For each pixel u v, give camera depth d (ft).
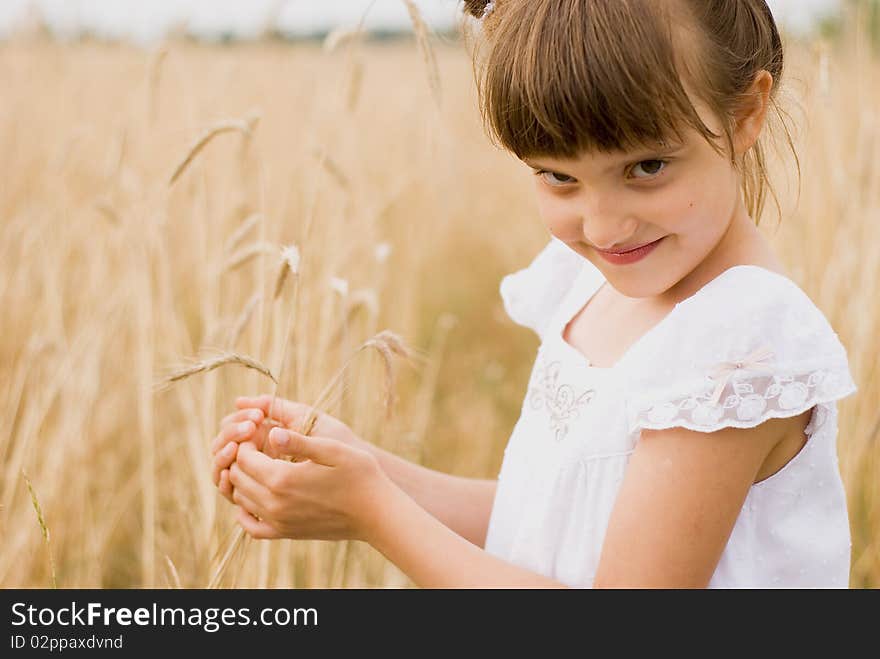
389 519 3.66
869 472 7.98
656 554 3.28
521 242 14.71
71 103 12.11
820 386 3.30
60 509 7.50
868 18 8.67
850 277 7.98
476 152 15.52
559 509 3.66
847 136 9.14
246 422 4.17
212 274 7.56
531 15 3.19
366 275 8.96
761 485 3.52
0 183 11.12
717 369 3.26
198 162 7.93
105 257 9.12
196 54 10.75
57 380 7.33
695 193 3.19
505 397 11.39
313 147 6.99
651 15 3.08
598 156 3.11
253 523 4.01
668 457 3.33
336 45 6.79
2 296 8.97
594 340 3.94
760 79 3.45
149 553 6.70
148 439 7.03
